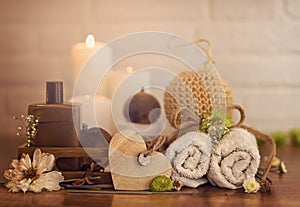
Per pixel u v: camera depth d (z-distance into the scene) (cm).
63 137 81
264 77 118
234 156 78
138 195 76
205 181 80
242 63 118
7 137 119
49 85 83
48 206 71
